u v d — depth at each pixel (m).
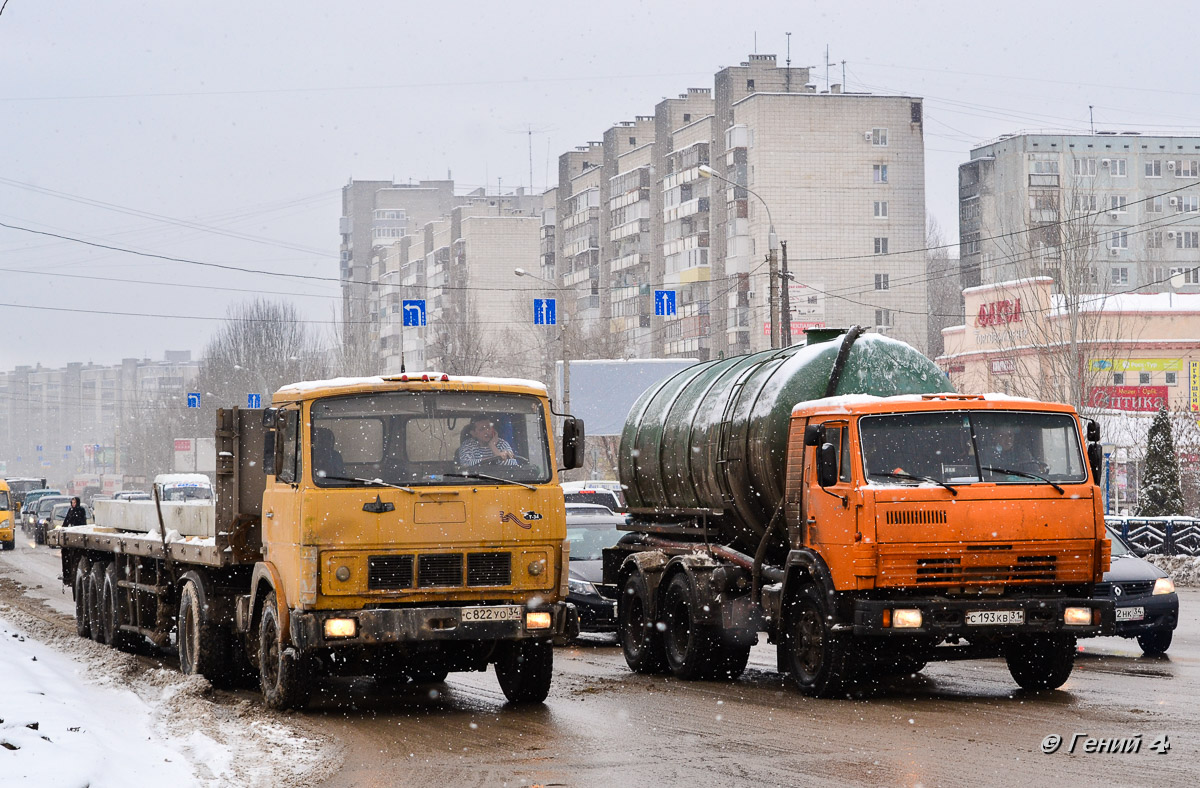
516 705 12.18
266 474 12.20
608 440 61.31
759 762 8.95
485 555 11.33
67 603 26.16
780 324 39.00
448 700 12.62
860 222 77.38
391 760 9.38
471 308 89.94
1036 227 55.59
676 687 13.51
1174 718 10.48
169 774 8.60
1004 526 11.52
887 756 9.02
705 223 81.62
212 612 13.83
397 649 11.50
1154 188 98.69
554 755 9.45
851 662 11.91
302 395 11.30
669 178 85.44
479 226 110.56
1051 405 11.98
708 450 14.43
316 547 11.00
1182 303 61.12
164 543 15.22
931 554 11.48
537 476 11.58
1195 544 31.27
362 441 11.26
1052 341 49.06
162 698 12.94
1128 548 16.59
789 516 12.71
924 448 11.71
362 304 143.00
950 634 11.41
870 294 77.38
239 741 10.24
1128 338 59.69
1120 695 11.99
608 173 98.75
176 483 37.47
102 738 9.54
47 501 58.16
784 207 76.75
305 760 9.40
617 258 95.00
